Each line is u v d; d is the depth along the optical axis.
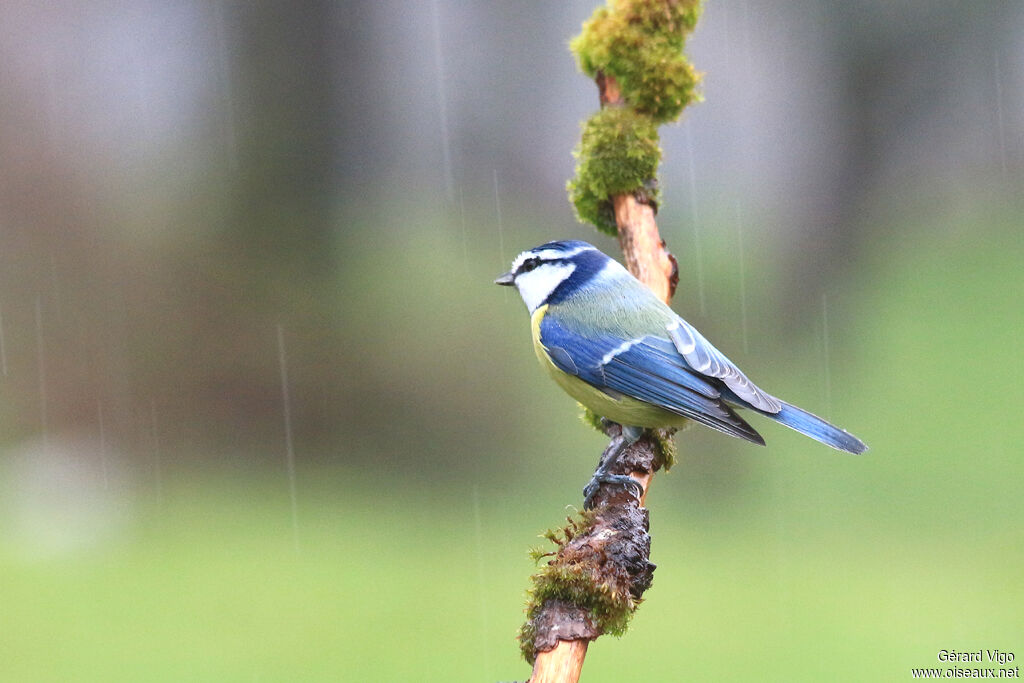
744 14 20.39
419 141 19.02
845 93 20.33
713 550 12.62
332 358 15.54
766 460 14.48
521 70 19.56
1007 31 19.81
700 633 10.20
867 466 13.96
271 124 17.69
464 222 17.78
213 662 9.40
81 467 14.69
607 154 6.21
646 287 5.90
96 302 16.11
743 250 18.33
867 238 19.48
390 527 13.14
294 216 17.06
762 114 20.31
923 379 15.33
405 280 16.09
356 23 18.30
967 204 19.56
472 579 11.45
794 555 12.36
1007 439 14.00
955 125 20.12
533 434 14.90
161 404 15.57
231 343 15.80
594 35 6.48
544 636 4.02
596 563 4.14
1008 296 16.48
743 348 17.06
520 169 19.14
